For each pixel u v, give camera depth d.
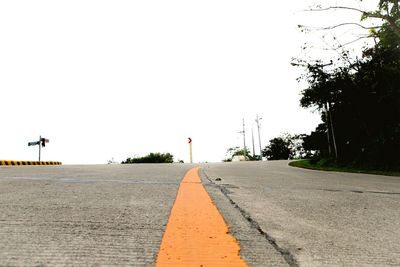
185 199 5.03
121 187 6.23
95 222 3.46
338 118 27.19
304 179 10.20
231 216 3.98
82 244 2.76
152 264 2.38
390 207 4.95
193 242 2.89
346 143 27.14
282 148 75.88
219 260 2.48
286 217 4.04
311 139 34.72
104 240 2.88
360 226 3.69
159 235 3.07
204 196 5.39
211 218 3.78
